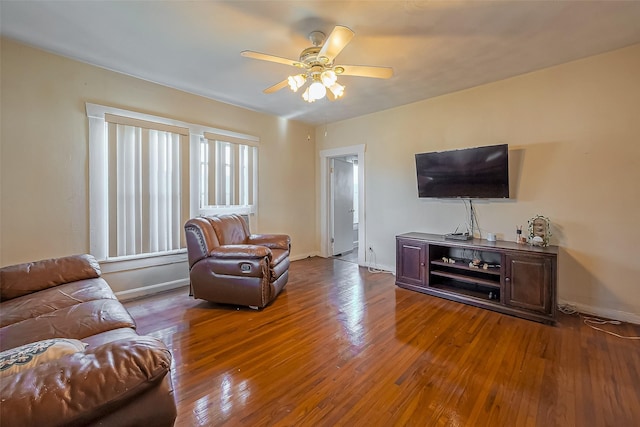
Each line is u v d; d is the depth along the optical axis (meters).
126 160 3.09
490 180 3.13
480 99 3.35
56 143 2.69
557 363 1.93
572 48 2.53
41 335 1.37
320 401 1.58
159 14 2.06
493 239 3.13
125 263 3.11
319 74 2.22
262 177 4.48
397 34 2.29
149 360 0.80
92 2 1.93
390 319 2.62
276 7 1.97
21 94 2.51
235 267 2.80
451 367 1.89
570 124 2.80
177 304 2.99
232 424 1.42
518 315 2.67
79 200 2.83
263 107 4.18
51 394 0.66
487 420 1.44
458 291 3.13
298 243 5.09
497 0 1.90
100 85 2.92
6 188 2.47
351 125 4.74
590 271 2.72
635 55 2.49
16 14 2.06
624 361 1.94
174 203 3.46
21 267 1.98
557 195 2.88
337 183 5.54
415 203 3.98
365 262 4.58
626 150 2.54
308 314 2.74
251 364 1.92
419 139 3.89
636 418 1.45
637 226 2.51
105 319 1.56
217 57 2.69
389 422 1.43
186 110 3.57
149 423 0.79
